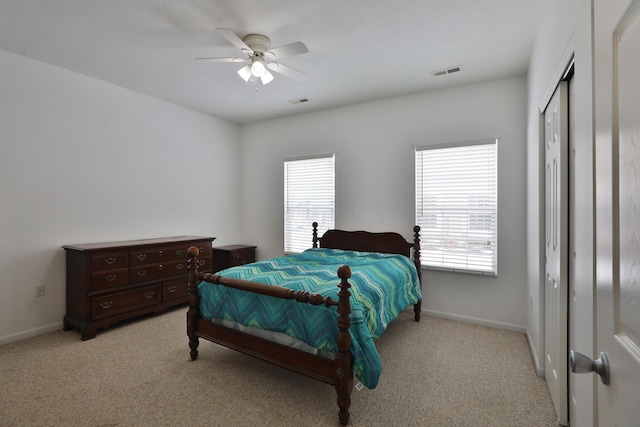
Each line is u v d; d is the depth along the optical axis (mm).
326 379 1923
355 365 1882
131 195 3754
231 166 5008
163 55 2906
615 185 667
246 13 2285
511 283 3264
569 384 1812
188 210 4398
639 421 545
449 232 3562
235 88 3668
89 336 2961
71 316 3113
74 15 2311
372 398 2102
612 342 681
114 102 3582
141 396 2092
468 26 2438
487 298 3381
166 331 3160
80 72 3271
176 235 4246
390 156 3908
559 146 1815
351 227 4160
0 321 2826
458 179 3518
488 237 3359
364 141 4082
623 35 624
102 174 3492
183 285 3791
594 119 808
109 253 3125
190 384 2240
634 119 574
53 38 2625
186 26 2449
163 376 2340
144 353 2695
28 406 1971
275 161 4820
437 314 3631
